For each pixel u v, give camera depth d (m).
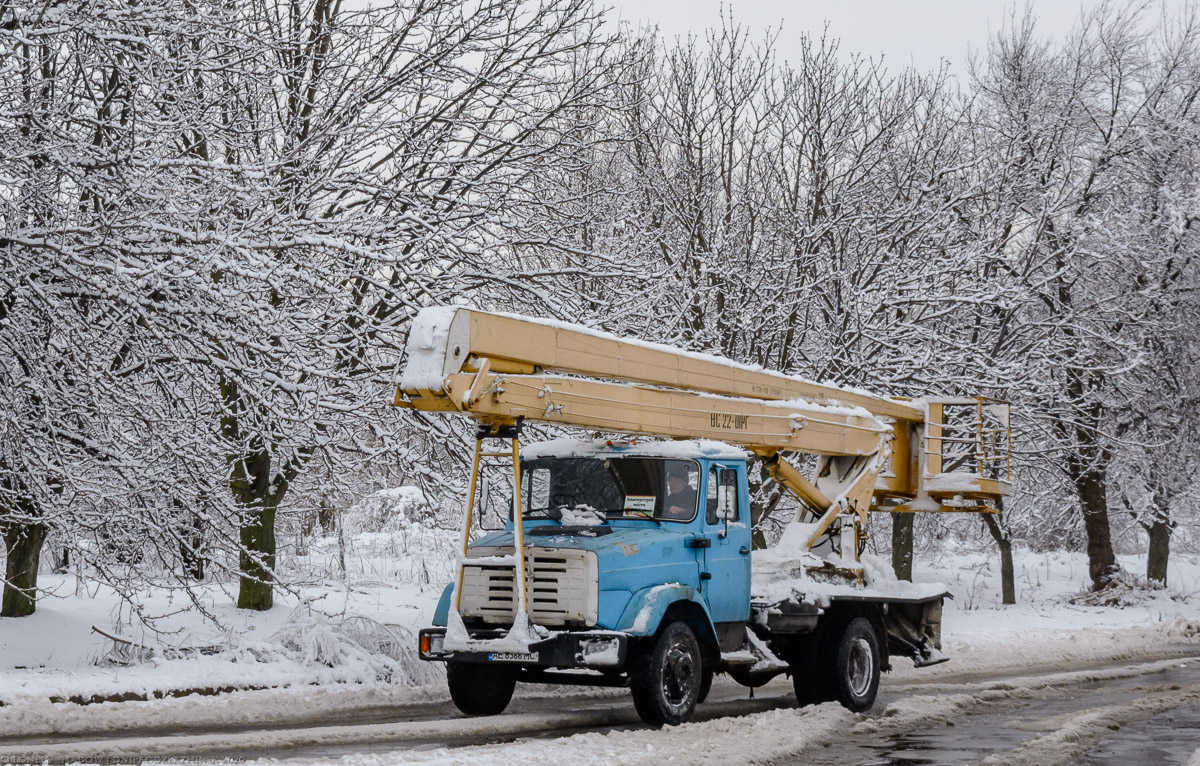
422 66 13.64
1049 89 25.30
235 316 10.73
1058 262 23.17
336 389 12.88
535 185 14.90
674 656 9.52
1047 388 20.72
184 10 11.19
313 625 12.54
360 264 12.78
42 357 10.70
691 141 20.42
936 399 13.84
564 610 9.09
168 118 11.40
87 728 9.04
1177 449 27.39
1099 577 27.72
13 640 11.89
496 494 11.98
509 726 9.35
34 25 9.98
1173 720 10.09
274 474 14.74
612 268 14.82
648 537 9.72
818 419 11.92
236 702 10.27
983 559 34.53
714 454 10.55
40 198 10.67
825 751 8.50
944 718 10.30
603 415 9.39
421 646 9.36
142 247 10.61
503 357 8.53
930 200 20.55
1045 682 13.19
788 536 12.03
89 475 11.12
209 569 12.66
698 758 7.75
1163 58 26.62
